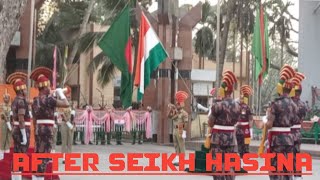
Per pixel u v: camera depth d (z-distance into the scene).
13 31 14.10
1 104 13.84
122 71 17.44
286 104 9.59
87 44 35.50
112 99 43.12
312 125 24.95
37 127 10.35
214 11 41.62
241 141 13.54
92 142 23.31
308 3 29.16
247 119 13.66
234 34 42.34
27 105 10.94
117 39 17.41
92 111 23.34
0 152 13.08
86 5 37.19
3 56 13.98
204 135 27.33
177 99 14.90
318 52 29.06
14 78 11.51
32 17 20.48
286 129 9.62
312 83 28.91
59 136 20.62
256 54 24.08
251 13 35.09
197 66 46.41
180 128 14.71
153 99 26.75
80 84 41.50
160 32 24.73
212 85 41.28
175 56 24.80
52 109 10.39
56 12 37.28
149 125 24.55
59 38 37.03
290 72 9.98
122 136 25.59
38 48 36.78
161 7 24.59
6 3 13.88
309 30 29.14
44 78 10.37
